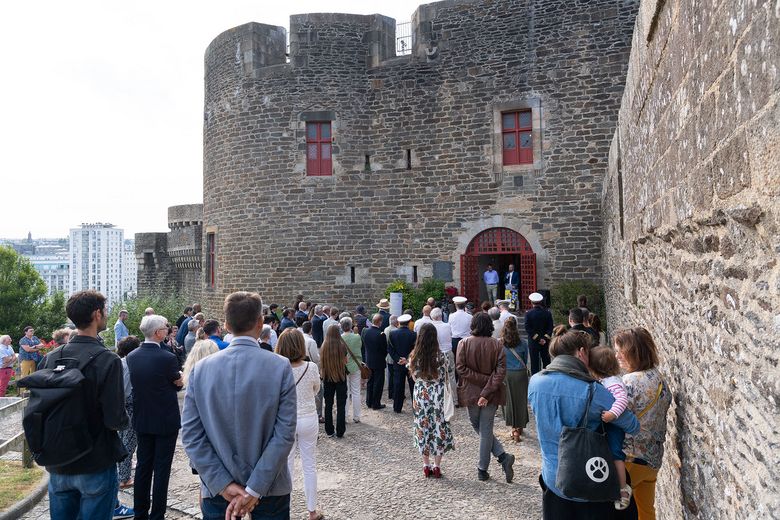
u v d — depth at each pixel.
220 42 18.75
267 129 17.64
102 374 3.96
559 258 15.16
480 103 15.96
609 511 3.45
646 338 3.80
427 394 6.59
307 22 17.38
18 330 31.64
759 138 1.96
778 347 1.90
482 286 17.00
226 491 2.98
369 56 17.14
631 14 14.63
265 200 17.62
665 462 4.37
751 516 2.23
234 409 3.08
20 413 10.70
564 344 3.78
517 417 7.75
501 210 15.71
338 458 7.34
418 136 16.56
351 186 17.03
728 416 2.58
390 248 16.72
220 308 18.47
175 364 5.42
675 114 3.49
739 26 2.16
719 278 2.68
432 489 6.18
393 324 9.97
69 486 3.94
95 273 173.75
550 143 15.28
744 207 2.10
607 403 3.44
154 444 5.32
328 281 17.08
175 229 33.66
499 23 15.84
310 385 5.64
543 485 3.65
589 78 14.95
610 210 10.77
